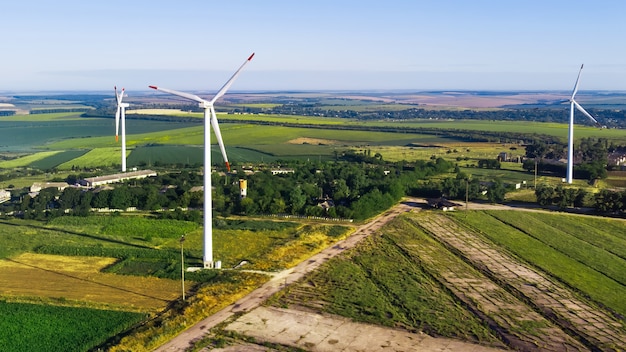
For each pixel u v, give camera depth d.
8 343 75.00
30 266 108.25
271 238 129.38
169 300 91.31
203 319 83.69
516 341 78.25
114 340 75.69
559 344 77.81
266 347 75.38
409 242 126.12
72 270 106.12
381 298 93.12
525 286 100.38
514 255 118.75
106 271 105.19
